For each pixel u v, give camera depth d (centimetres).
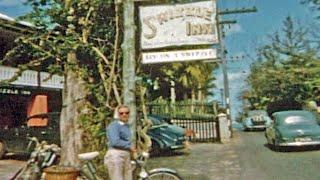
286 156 1872
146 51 991
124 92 973
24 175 961
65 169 899
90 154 920
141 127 1109
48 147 975
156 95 1305
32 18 1168
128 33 973
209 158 1889
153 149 1952
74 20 1158
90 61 1157
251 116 4066
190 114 3247
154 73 1227
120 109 894
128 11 975
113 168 883
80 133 1120
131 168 899
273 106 5334
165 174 895
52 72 1158
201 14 973
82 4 1146
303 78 5144
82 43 1124
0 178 1386
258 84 7025
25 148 1755
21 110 2731
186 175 1403
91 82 1155
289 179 1260
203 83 4006
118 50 1100
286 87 5447
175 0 980
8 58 1262
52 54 1155
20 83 2520
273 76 5797
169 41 980
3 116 2595
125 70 973
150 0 989
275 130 2148
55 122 1736
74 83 1144
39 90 2791
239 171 1463
